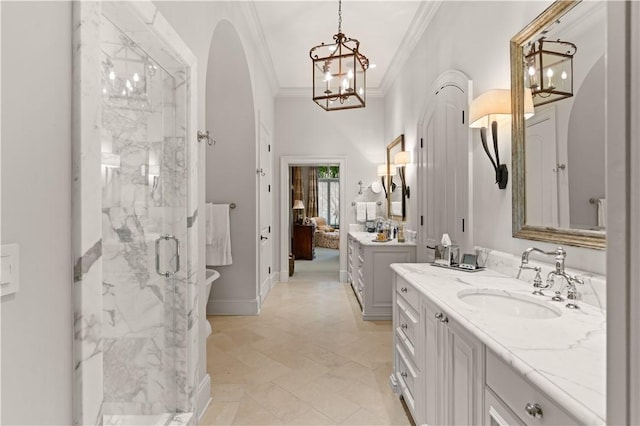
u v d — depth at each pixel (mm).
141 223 1648
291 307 3961
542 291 1425
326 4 2971
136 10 1207
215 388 2184
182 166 1724
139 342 1637
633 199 454
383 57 4055
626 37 463
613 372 484
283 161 5188
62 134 887
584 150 1308
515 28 1772
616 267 479
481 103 1802
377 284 3502
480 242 2160
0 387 735
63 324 890
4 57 738
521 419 841
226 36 2752
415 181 3555
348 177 5195
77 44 917
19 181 771
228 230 3502
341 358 2609
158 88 1700
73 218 918
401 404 1997
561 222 1431
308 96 5195
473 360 1104
